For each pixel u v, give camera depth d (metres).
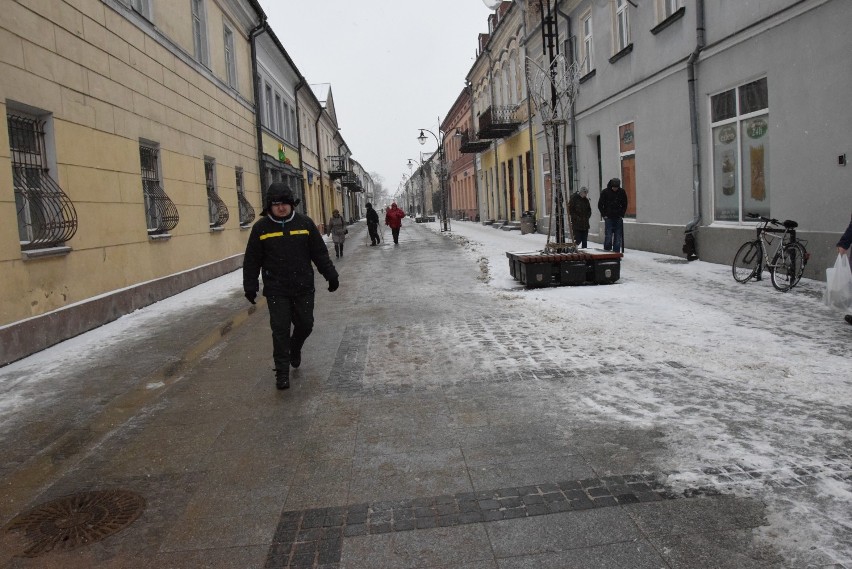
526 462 3.69
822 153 8.94
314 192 37.47
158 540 3.11
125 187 10.40
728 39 10.94
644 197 14.80
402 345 6.80
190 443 4.37
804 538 2.74
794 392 4.58
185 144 13.66
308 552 2.89
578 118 19.12
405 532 3.01
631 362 5.59
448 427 4.33
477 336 6.98
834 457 3.49
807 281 9.20
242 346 7.34
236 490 3.60
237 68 18.92
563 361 5.75
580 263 10.22
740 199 11.14
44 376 6.31
